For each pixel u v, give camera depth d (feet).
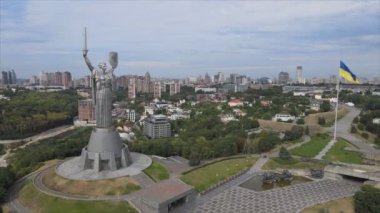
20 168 517.14
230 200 398.62
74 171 435.94
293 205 383.04
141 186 406.21
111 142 446.19
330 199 401.70
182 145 626.64
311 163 530.68
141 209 360.69
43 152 555.28
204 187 433.48
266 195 414.62
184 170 482.28
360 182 466.29
